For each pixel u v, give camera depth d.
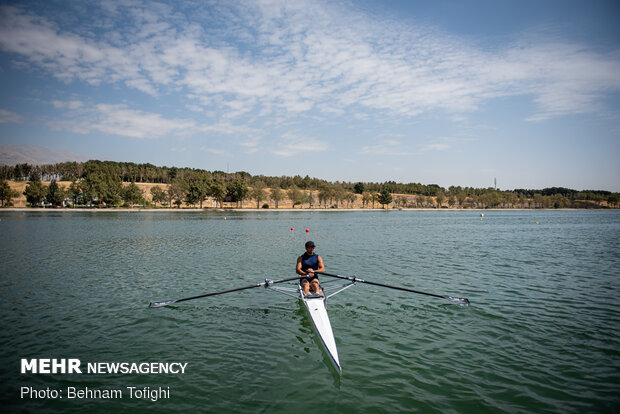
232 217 96.88
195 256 26.06
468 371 8.55
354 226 62.94
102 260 24.12
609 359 9.11
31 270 20.50
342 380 8.18
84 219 77.00
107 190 142.25
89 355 9.45
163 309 13.26
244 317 12.41
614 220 93.00
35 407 7.20
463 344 10.07
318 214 126.50
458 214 143.88
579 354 9.41
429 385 7.95
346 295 15.16
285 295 15.24
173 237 40.56
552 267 21.72
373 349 9.78
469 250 29.62
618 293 15.46
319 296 13.02
